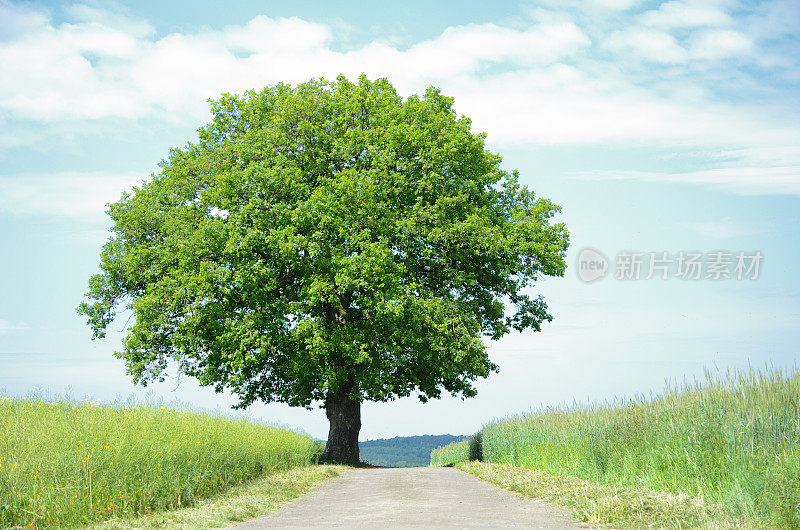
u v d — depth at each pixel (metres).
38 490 8.82
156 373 23.34
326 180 22.31
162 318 21.81
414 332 21.62
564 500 10.03
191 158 25.27
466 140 23.16
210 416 16.14
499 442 20.84
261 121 24.66
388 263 21.06
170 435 12.07
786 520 7.36
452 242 22.41
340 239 22.33
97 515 9.01
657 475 10.52
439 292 23.22
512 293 25.00
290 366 22.25
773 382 10.85
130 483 10.10
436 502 10.96
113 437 10.57
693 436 10.39
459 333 21.80
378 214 21.88
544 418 18.81
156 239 24.38
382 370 22.67
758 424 9.62
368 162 23.17
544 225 23.45
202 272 21.53
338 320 23.69
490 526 8.12
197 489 11.62
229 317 22.08
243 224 22.08
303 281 21.73
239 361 21.25
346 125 23.86
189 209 23.61
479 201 24.05
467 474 17.45
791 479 7.78
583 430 14.78
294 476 15.52
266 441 16.67
